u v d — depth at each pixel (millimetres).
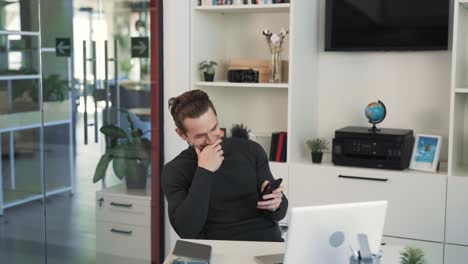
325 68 4375
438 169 3828
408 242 3764
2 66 3281
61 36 3637
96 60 3861
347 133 3904
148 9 4117
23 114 3439
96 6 3834
